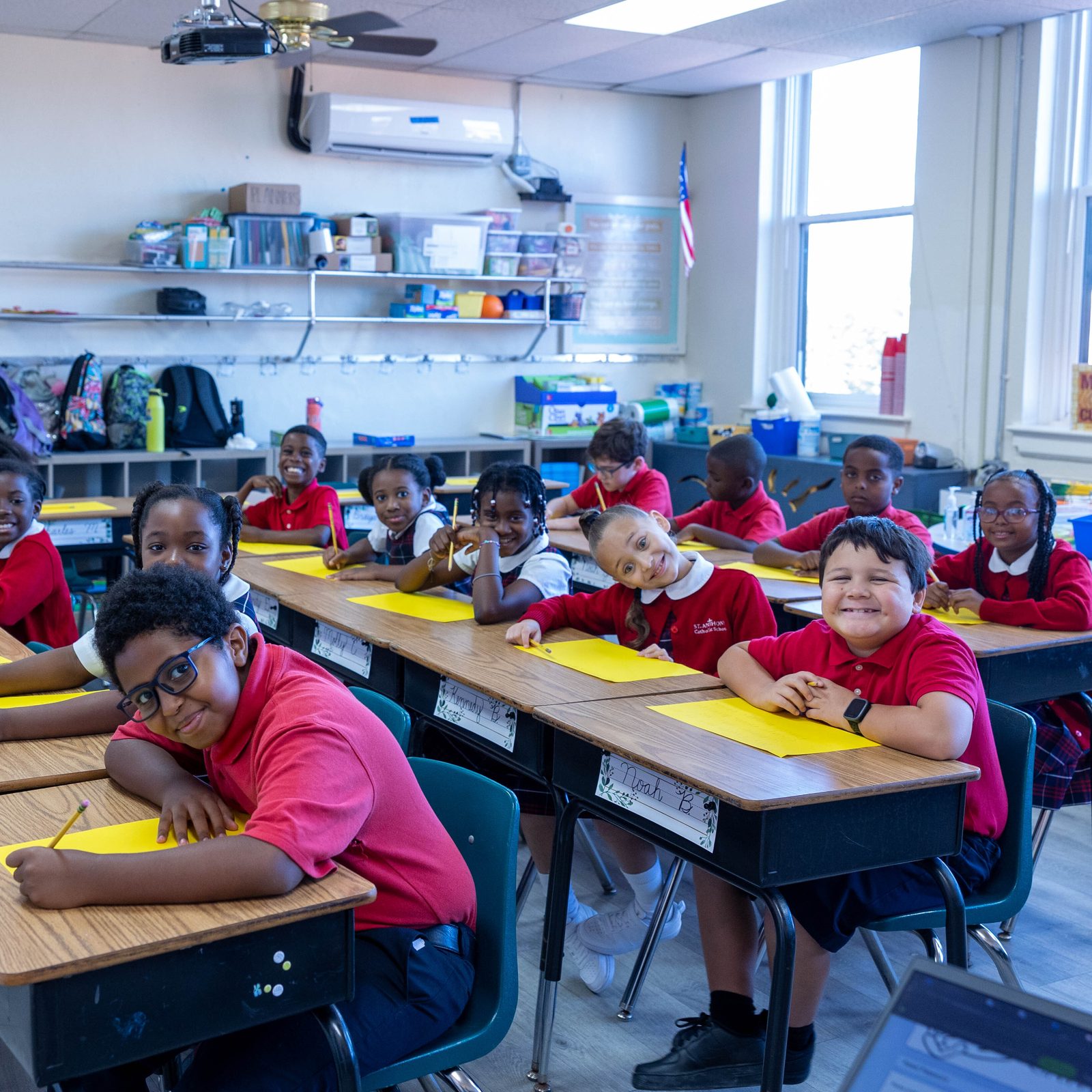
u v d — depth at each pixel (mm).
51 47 5695
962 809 1698
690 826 1664
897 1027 701
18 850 1251
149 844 1373
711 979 1922
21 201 5727
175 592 1359
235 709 1407
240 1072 1316
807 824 1562
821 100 6629
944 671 1810
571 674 2182
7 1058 2021
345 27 3982
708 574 2496
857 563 1908
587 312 7262
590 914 2525
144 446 5848
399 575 2990
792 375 6465
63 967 1093
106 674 1469
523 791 2391
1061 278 5402
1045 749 2590
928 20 5297
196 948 1180
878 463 3516
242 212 5945
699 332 7438
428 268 6414
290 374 6453
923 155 5820
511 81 6809
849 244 6531
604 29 5562
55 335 5840
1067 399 5449
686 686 2100
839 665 1947
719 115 7145
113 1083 1473
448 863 1528
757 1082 1865
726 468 4059
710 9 5207
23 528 2758
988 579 2887
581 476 6910
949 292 5758
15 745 1776
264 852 1232
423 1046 1459
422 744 2449
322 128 6164
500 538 2812
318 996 1264
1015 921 2748
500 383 7094
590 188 7168
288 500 4113
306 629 2889
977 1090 658
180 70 5996
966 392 5711
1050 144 5352
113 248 5949
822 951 1796
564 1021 2312
